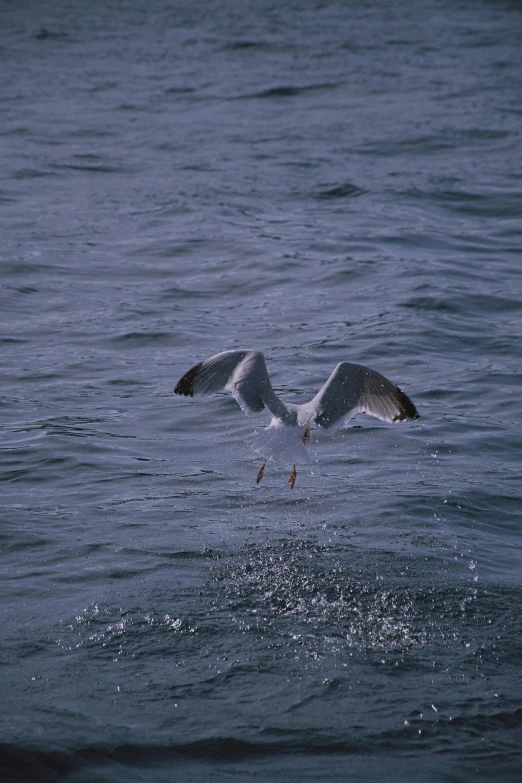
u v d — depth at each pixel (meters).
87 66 53.19
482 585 9.97
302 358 17.67
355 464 13.50
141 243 25.12
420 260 23.72
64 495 12.27
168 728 7.49
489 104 43.19
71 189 30.34
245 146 36.34
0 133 37.97
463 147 36.03
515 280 22.31
